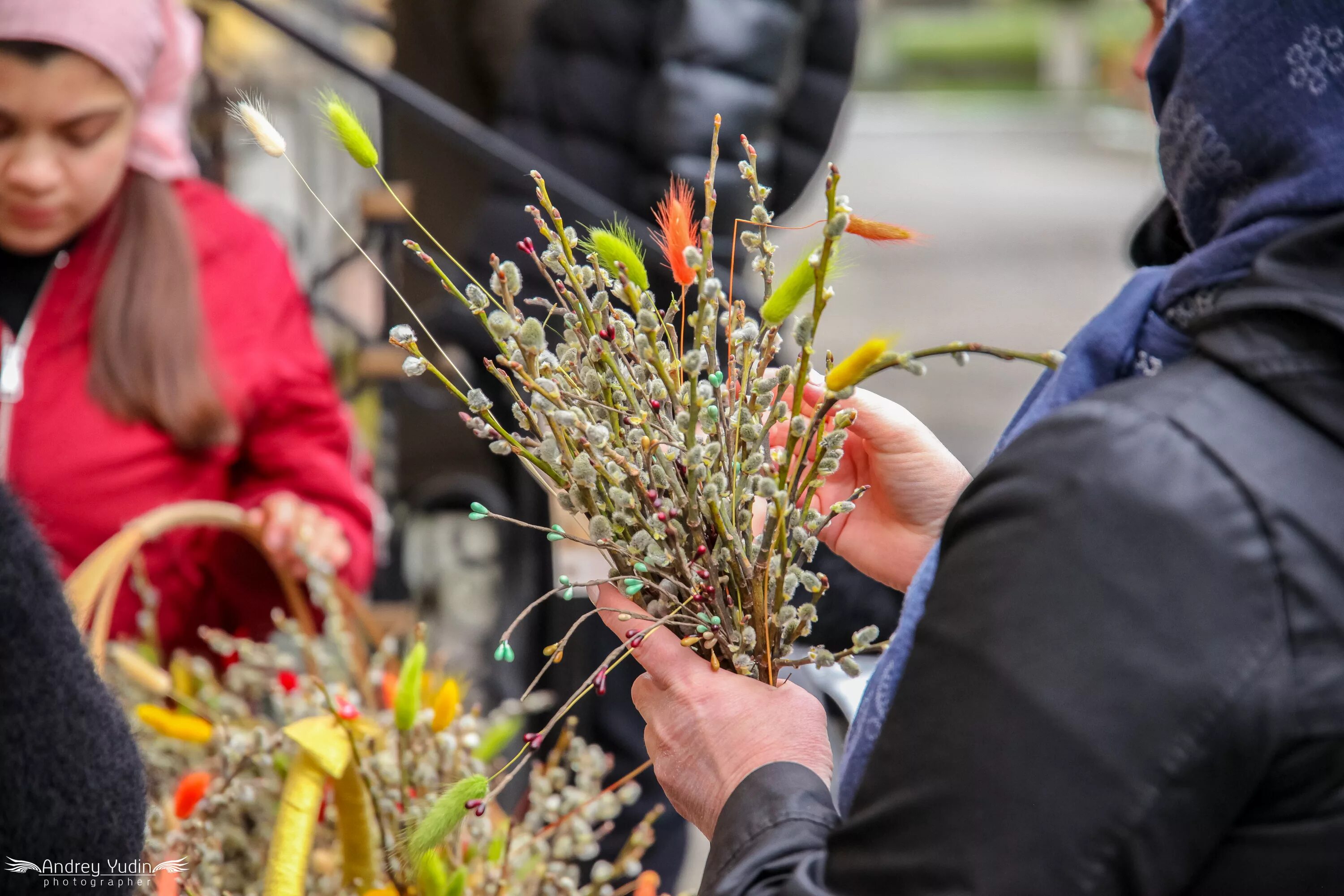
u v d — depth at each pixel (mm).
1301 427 997
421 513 3119
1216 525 971
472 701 2582
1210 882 983
